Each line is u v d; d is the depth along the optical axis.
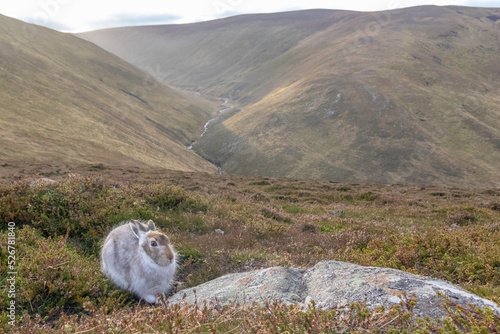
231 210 15.72
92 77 195.38
